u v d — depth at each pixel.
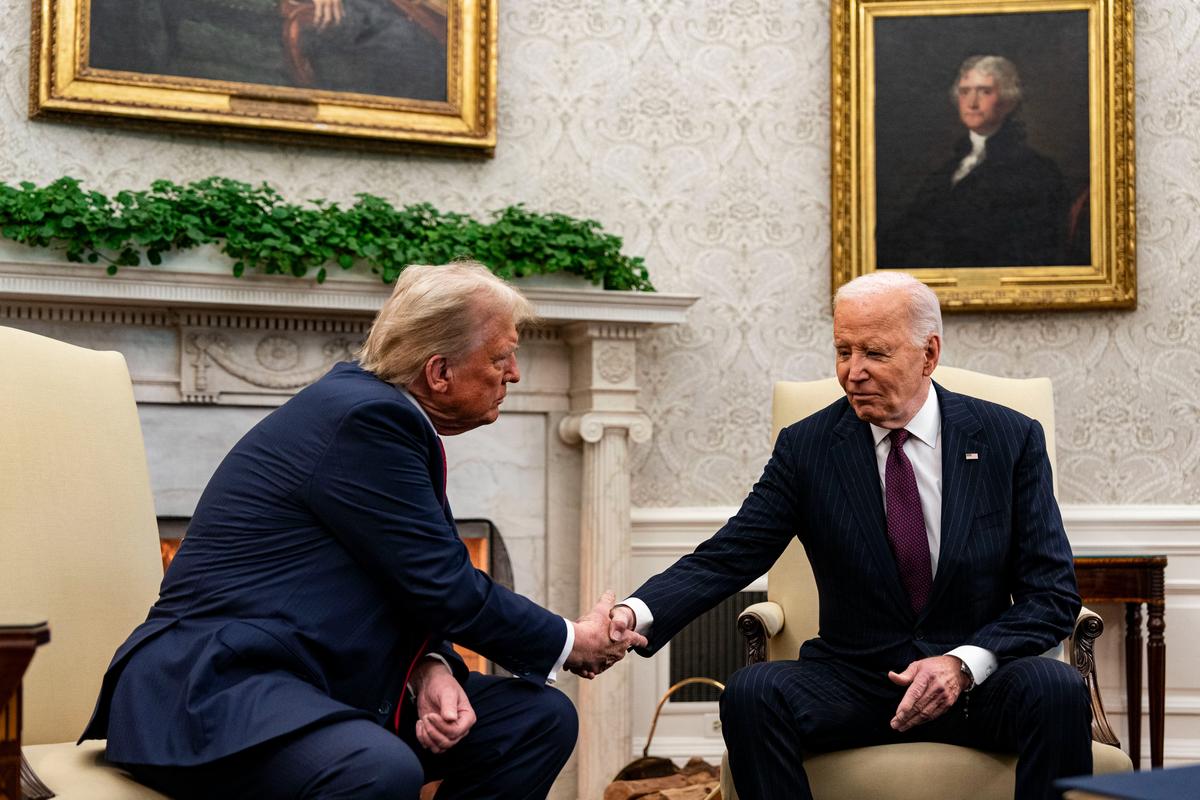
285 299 3.98
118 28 4.21
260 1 4.36
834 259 4.66
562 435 4.45
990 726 2.44
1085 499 4.61
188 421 4.13
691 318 4.67
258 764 1.98
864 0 4.68
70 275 3.76
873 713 2.53
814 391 3.16
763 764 2.43
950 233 4.64
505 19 4.64
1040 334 4.66
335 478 2.18
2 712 1.75
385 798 1.94
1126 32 4.58
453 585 2.21
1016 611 2.50
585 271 4.30
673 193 4.69
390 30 4.46
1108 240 4.58
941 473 2.63
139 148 4.26
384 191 4.50
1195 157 4.63
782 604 3.04
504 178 4.61
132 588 2.47
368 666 2.19
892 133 4.66
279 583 2.16
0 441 2.37
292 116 4.34
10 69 4.14
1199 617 4.53
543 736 2.37
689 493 4.64
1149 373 4.62
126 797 1.97
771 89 4.74
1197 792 1.41
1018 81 4.64
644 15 4.71
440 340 2.29
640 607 2.61
